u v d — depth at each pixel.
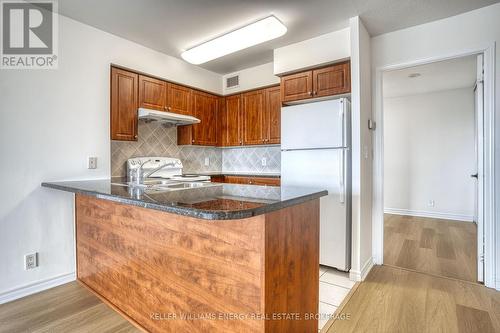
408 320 1.85
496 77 2.28
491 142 2.29
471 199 4.58
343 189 2.55
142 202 1.37
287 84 3.12
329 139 2.63
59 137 2.38
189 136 3.59
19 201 2.16
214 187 2.07
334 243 2.61
